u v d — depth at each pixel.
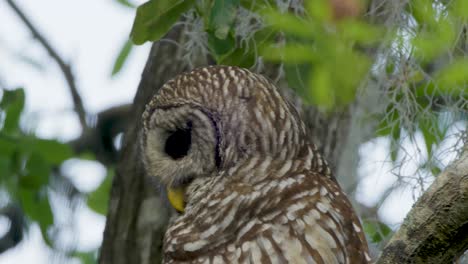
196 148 10.20
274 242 9.50
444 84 11.16
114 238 12.45
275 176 9.80
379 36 11.21
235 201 9.72
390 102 11.82
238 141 9.91
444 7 11.02
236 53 11.02
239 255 9.57
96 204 16.19
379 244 12.15
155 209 12.31
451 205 8.18
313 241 9.48
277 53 10.65
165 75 12.38
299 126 10.14
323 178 9.95
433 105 12.53
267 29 10.84
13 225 16.09
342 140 12.08
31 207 15.39
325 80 10.52
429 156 12.02
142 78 12.67
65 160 15.21
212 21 10.06
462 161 8.22
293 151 9.95
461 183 8.16
